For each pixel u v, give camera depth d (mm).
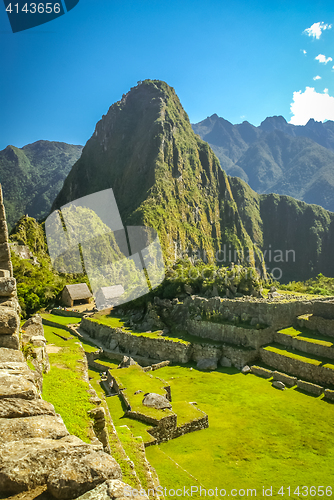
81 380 10008
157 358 31188
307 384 21516
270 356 25750
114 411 16406
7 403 5008
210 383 23438
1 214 8797
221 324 29984
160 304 38688
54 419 5047
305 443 15266
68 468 3953
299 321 28906
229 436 15773
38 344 10773
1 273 8289
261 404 19578
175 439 15273
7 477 3842
